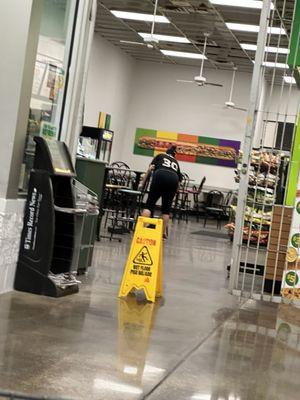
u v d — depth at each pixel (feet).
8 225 15.52
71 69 18.84
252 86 19.84
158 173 33.06
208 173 62.69
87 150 29.35
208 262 28.32
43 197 16.05
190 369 11.80
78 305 15.80
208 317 16.67
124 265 23.58
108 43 56.65
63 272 17.08
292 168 20.80
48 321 13.84
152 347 12.96
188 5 40.50
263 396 10.78
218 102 62.13
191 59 58.85
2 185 15.38
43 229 16.07
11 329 12.82
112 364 11.43
